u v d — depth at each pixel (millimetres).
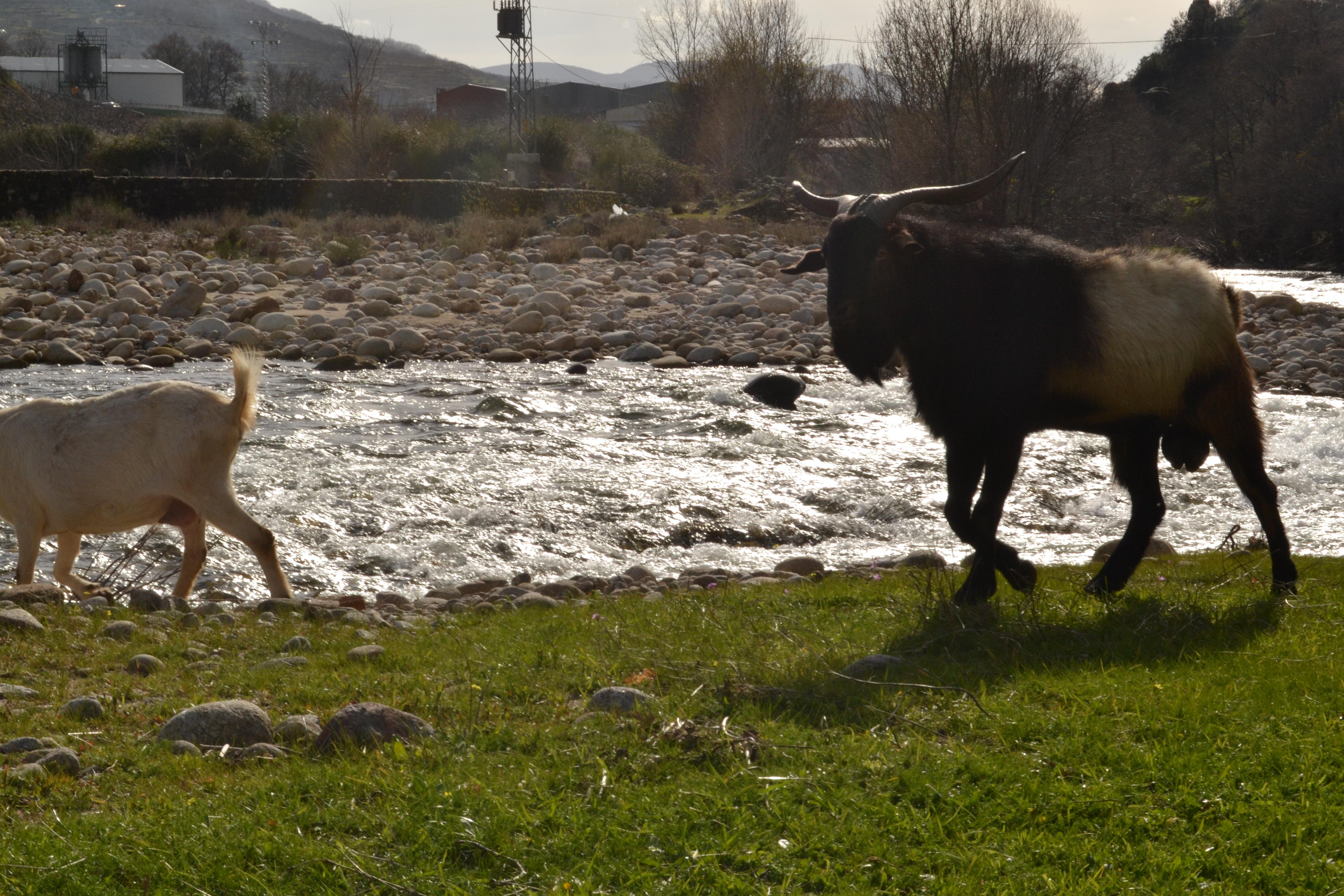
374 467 11055
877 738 3832
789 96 50625
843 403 14727
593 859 3049
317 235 29672
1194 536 9398
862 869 3010
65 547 7078
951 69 37062
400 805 3385
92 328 17828
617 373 16484
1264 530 6309
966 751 3711
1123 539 6379
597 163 46062
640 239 29406
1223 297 6000
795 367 17031
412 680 4766
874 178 41531
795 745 3770
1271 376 16328
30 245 25406
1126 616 5469
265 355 17016
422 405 14109
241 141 43625
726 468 11461
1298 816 3219
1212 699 4098
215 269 22984
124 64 105125
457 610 6883
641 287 22703
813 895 2924
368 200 35469
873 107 41875
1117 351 5723
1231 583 6395
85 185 33156
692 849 3090
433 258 26078
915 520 9938
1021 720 3941
